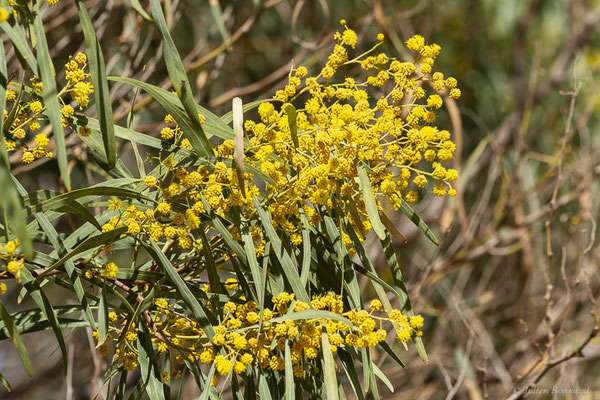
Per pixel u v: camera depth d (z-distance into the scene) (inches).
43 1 45.9
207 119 27.5
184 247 26.8
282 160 27.2
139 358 27.3
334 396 25.5
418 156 27.1
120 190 26.0
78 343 59.4
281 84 56.6
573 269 63.7
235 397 27.4
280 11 65.8
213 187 26.4
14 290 60.9
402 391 62.0
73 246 27.3
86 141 26.9
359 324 26.4
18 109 26.5
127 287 27.7
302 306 26.0
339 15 65.3
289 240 27.4
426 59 27.4
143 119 56.0
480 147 53.2
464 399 61.4
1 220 27.5
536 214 57.8
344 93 27.2
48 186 54.6
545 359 43.6
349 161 26.7
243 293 28.2
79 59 26.5
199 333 27.7
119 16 50.7
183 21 62.4
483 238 57.2
